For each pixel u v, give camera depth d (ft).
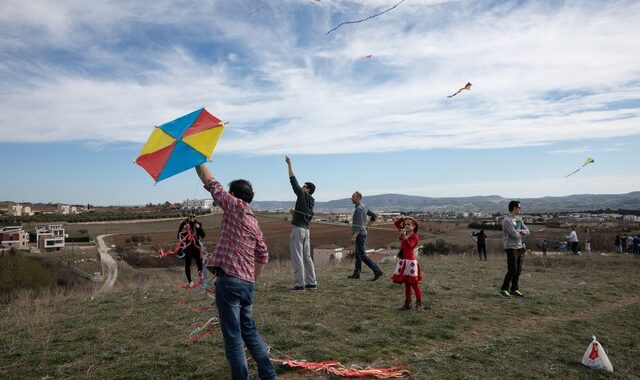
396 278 25.12
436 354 18.06
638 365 18.92
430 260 55.36
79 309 25.66
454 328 21.90
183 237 32.19
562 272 47.03
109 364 16.26
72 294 32.45
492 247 85.97
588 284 38.24
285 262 49.21
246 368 13.07
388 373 15.74
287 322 21.70
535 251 94.63
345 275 37.96
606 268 52.80
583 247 97.14
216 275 13.46
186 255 32.22
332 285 31.81
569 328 23.50
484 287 33.65
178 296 28.81
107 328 20.93
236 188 14.39
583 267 54.29
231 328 13.10
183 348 17.90
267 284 32.32
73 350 17.87
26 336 19.95
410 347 18.86
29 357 17.02
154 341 18.98
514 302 28.68
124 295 30.25
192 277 39.73
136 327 21.13
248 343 13.65
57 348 18.15
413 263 24.93
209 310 24.20
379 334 20.31
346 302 26.07
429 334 20.66
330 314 23.43
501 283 35.76
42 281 59.06
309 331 20.44
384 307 25.36
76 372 15.58
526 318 25.05
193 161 13.69
